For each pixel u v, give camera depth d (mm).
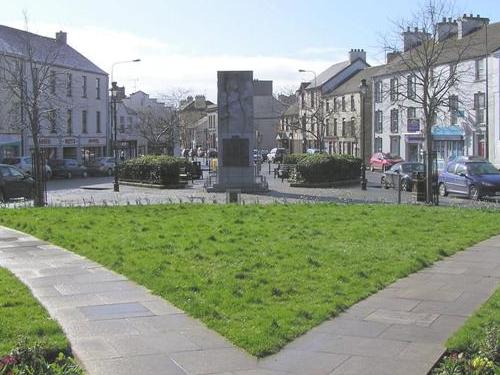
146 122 87500
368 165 61688
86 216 16484
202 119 124688
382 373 5359
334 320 6926
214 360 5676
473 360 5184
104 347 6023
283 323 6664
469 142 47750
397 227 14258
